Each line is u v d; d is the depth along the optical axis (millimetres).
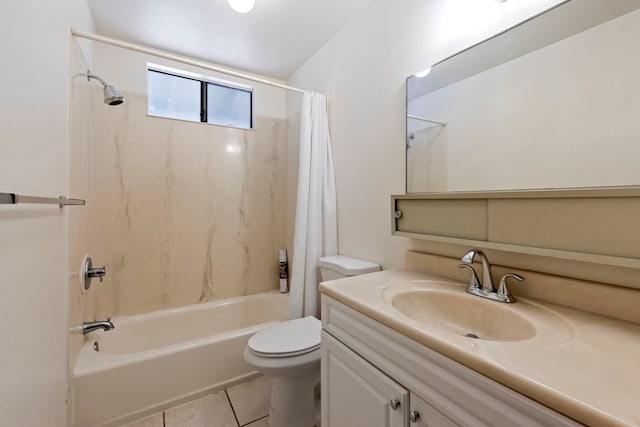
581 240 697
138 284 2002
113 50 1905
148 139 2021
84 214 1452
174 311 2059
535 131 885
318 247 1885
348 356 932
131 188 1969
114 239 1917
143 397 1425
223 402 1540
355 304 889
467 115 1087
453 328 946
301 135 1889
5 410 510
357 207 1707
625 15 716
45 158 790
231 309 2260
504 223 854
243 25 1786
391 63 1459
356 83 1700
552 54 847
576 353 564
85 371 1291
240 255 2402
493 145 1001
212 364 1612
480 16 1063
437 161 1203
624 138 711
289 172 2547
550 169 850
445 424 618
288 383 1316
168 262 2107
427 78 1249
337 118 1874
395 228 1241
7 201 425
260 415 1451
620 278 743
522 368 511
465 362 573
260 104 2477
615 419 386
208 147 2250
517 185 930
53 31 883
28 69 659
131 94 1960
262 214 2502
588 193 677
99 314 1870
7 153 534
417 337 678
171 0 1556
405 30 1380
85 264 1417
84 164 1433
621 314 721
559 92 830
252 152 2445
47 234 799
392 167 1461
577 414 419
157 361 1463
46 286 787
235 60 2223
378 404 796
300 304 1868
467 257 960
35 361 688
